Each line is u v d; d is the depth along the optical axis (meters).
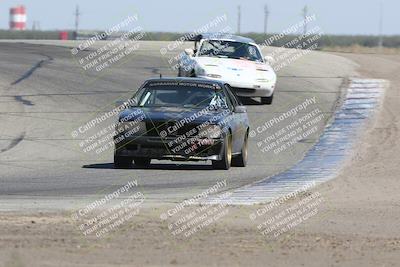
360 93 96.00
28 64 107.00
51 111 79.31
